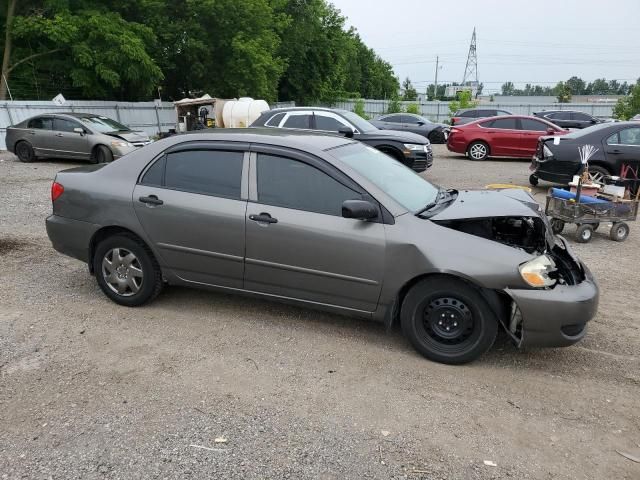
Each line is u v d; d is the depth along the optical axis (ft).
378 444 9.55
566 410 10.79
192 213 13.82
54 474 8.67
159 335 13.65
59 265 18.92
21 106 63.52
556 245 13.92
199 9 85.87
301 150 13.32
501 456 9.34
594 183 26.50
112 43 70.33
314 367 12.20
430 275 12.14
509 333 12.05
